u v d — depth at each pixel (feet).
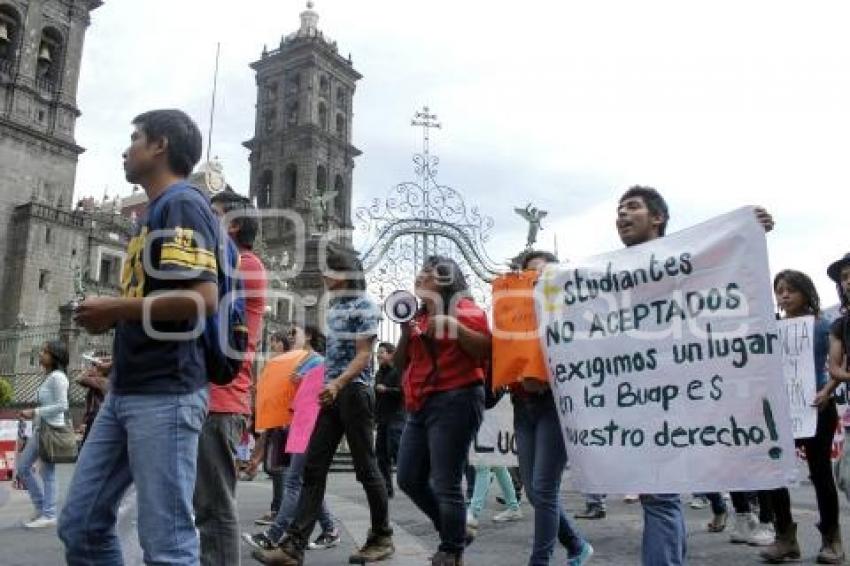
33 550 19.52
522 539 21.76
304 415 19.04
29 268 130.41
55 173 142.72
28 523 24.04
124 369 9.46
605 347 13.64
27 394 97.19
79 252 136.87
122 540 14.14
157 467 9.21
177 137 10.41
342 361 17.94
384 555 17.80
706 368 12.74
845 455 17.40
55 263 133.49
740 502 20.85
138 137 10.44
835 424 18.53
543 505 14.28
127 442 9.71
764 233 12.77
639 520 25.70
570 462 13.76
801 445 18.79
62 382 24.81
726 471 12.25
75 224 137.08
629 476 12.85
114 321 9.17
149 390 9.34
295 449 18.89
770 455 12.08
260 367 45.60
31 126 139.44
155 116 10.46
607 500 33.81
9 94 136.98
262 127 181.06
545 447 14.47
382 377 35.47
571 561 15.38
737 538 20.84
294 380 23.29
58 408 24.53
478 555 18.94
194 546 9.38
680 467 12.51
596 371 13.64
